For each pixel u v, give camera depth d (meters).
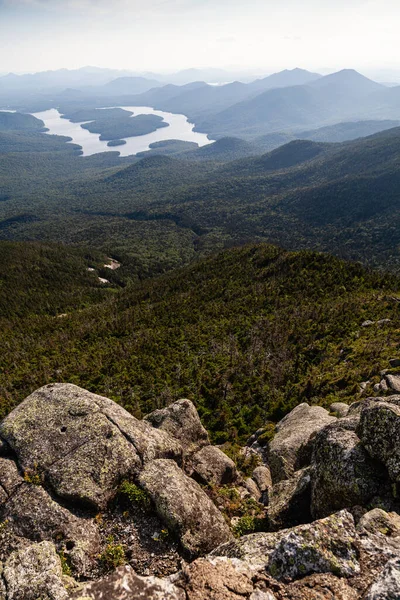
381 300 73.94
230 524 16.09
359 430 13.61
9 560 10.05
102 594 7.91
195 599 7.98
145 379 62.28
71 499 13.65
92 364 75.88
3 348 102.19
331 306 78.25
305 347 61.28
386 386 29.67
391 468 11.89
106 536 12.98
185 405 23.41
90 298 183.62
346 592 8.05
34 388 68.31
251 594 8.11
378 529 9.98
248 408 43.84
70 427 16.25
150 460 15.78
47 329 120.44
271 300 96.12
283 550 9.24
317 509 13.34
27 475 14.34
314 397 38.59
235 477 21.16
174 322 98.25
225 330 82.00
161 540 12.90
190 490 14.67
